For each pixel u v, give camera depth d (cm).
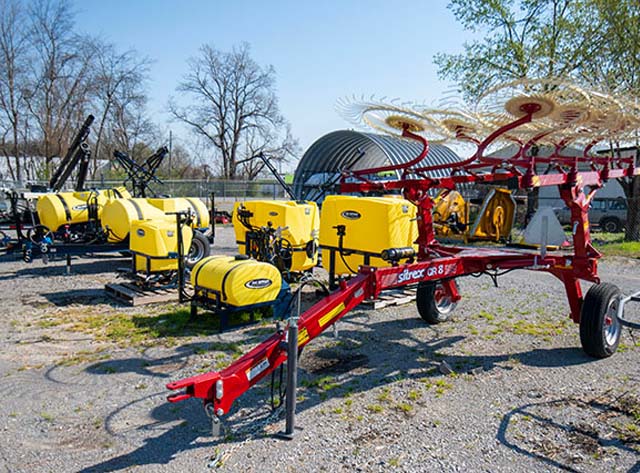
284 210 848
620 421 393
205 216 1133
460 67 2122
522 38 2036
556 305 763
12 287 873
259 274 625
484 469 329
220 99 5547
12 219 1221
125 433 372
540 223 558
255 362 358
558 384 466
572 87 454
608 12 1670
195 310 657
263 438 365
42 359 525
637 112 520
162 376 481
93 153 4291
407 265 467
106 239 1002
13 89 3475
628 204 1686
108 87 4078
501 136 607
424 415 404
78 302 768
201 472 323
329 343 579
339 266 813
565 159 547
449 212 1568
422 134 584
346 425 386
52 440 362
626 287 925
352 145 3039
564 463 336
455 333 620
